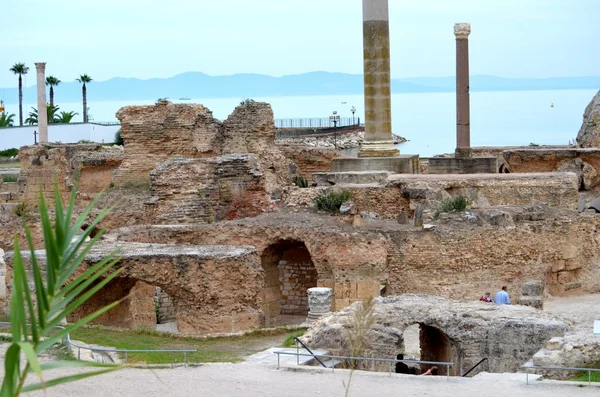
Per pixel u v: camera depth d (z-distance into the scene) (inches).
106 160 3292.3
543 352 1267.2
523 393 1124.5
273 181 2637.8
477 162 2928.2
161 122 2979.8
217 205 2455.7
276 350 1409.9
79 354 1318.9
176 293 1851.6
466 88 3016.7
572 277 2155.5
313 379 1220.5
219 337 1662.2
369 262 2042.3
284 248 2215.8
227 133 2930.6
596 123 3363.7
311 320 1742.1
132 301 1972.2
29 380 1174.3
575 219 2161.7
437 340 1577.3
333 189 2479.1
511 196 2433.6
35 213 2541.8
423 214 2257.6
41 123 4456.2
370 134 2923.2
